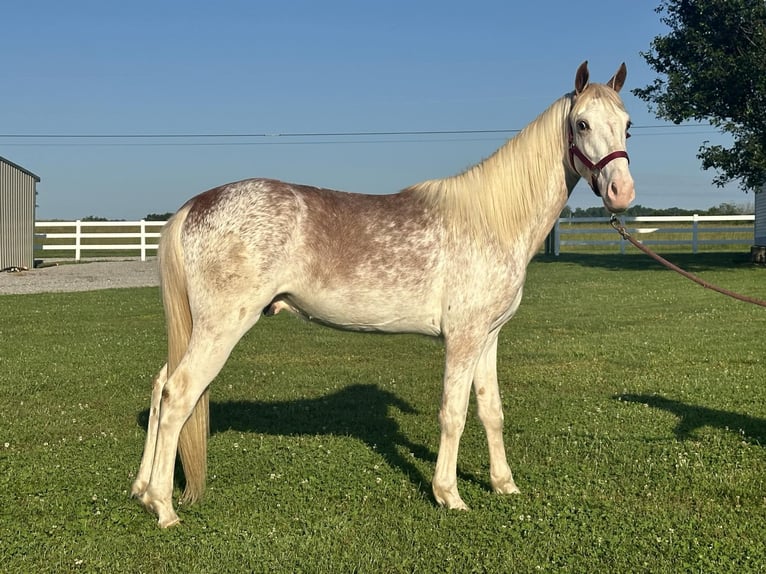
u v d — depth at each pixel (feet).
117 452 19.35
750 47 71.77
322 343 37.60
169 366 15.56
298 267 15.20
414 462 18.69
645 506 15.87
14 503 15.71
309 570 12.84
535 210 15.99
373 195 16.39
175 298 15.40
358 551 13.52
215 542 13.93
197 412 15.44
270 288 14.99
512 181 15.84
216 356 14.93
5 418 22.65
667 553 13.53
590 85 15.65
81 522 14.75
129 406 24.45
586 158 15.34
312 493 16.56
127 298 57.47
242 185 15.57
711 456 19.11
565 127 15.99
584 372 30.09
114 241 123.85
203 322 14.92
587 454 19.51
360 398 25.91
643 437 20.98
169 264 15.37
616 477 17.72
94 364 31.40
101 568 12.92
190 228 15.20
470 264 15.46
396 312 15.69
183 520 14.98
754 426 22.04
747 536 14.29
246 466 18.40
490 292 15.53
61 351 34.45
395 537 14.14
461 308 15.48
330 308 15.69
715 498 16.33
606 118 15.12
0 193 83.25
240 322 14.93
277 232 14.93
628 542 13.97
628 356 33.32
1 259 83.76
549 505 15.78
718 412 23.58
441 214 15.75
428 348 36.27
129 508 15.48
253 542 13.91
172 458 14.98
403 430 21.95
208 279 14.84
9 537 13.99
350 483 17.21
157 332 40.78
